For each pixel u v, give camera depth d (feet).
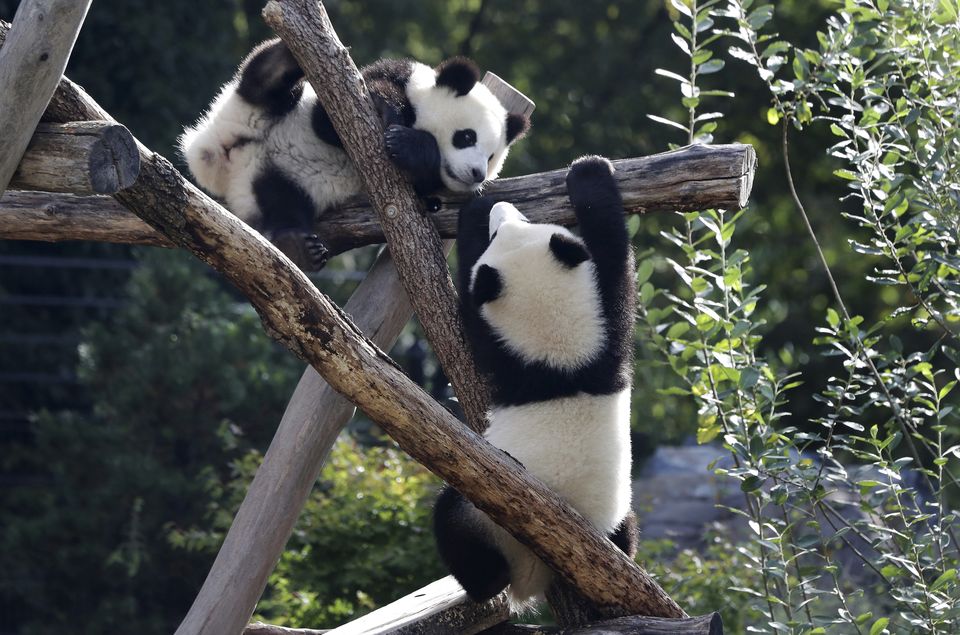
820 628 23.04
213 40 66.80
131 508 47.65
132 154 18.53
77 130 18.65
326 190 27.99
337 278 67.77
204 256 19.34
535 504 20.95
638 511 46.88
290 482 26.21
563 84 95.96
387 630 23.54
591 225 24.59
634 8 96.73
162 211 18.85
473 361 24.23
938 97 27.25
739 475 24.68
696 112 91.30
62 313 63.26
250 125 27.91
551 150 95.91
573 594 23.72
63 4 18.22
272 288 19.36
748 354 27.22
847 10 28.04
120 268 63.52
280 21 24.27
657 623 20.93
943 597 24.04
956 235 26.12
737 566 37.40
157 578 47.98
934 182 26.40
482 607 24.98
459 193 27.71
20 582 49.19
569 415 22.93
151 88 62.49
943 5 26.91
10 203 26.78
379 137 24.89
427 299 24.49
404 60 30.07
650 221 86.99
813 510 26.58
